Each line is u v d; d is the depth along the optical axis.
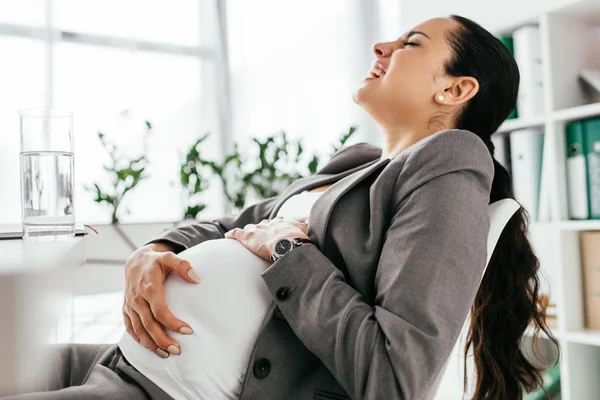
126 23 2.86
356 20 3.29
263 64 3.13
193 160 2.47
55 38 2.71
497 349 1.08
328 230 0.89
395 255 0.78
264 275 0.81
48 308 0.51
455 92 1.09
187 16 3.01
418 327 0.72
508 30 1.82
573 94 1.66
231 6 3.10
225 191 2.59
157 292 0.84
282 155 2.99
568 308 1.58
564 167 1.61
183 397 0.80
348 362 0.74
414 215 0.80
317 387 0.83
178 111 2.97
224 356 0.81
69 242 0.75
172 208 2.89
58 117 0.77
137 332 0.85
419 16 2.51
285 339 0.82
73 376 1.00
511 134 1.77
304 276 0.80
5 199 2.53
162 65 2.95
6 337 0.41
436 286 0.74
